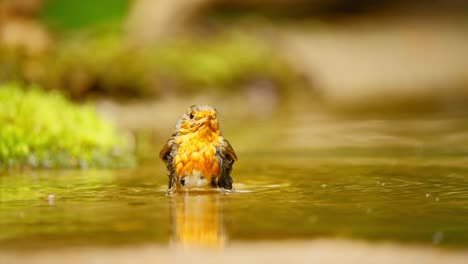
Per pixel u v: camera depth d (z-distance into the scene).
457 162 10.02
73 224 5.27
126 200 6.60
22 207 6.21
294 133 16.50
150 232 4.90
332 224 5.18
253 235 4.77
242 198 6.62
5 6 24.73
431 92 30.39
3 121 10.60
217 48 30.91
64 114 11.46
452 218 5.47
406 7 45.09
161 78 25.61
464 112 21.86
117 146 11.29
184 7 35.53
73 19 34.88
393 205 6.18
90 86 23.06
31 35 24.28
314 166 9.87
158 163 11.04
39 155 10.41
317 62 34.03
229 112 23.80
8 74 21.89
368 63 35.72
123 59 25.27
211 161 6.95
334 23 42.84
